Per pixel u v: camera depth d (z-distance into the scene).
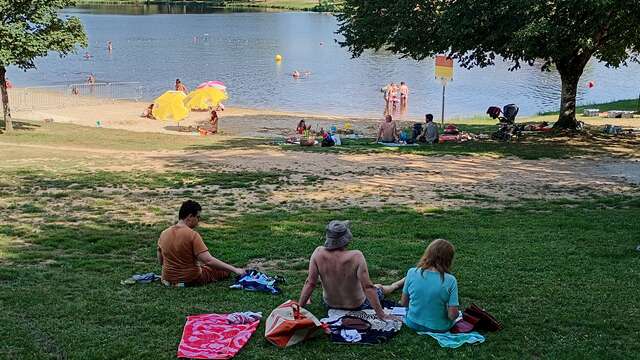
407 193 16.75
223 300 7.94
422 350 6.37
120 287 8.54
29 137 28.41
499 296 8.00
